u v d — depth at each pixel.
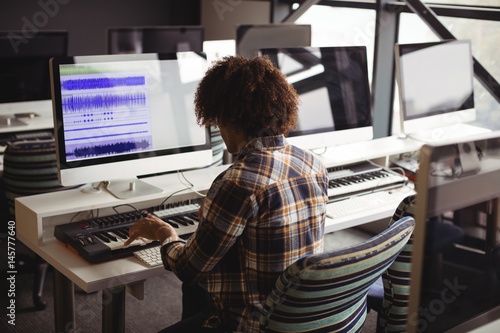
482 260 1.41
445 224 1.32
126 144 2.34
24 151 2.79
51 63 2.15
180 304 3.17
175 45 3.94
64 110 2.19
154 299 3.22
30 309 3.08
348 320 1.75
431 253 1.30
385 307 2.02
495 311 1.46
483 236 1.39
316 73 2.78
